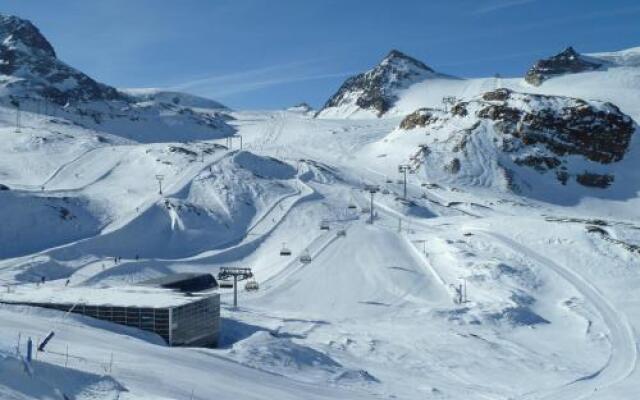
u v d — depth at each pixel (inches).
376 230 4527.6
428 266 3821.4
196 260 4025.6
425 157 7416.3
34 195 4338.1
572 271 3740.2
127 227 4247.0
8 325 1641.2
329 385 1813.5
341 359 2241.6
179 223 4483.3
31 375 963.3
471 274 3602.4
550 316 3169.3
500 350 2600.9
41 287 2647.6
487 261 3742.6
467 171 7106.3
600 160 7357.3
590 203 6801.2
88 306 2166.6
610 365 2468.0
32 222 4089.6
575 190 7017.7
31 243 3946.9
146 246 4205.2
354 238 4306.1
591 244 4037.9
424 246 4168.3
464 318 3058.6
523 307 3186.5
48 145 6077.8
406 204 5521.7
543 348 2689.5
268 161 6338.6
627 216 6491.1
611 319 3061.0
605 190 7032.5
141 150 6038.4
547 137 7480.3
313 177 6304.1
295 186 5772.6
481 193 6697.8
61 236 4101.9
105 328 2023.9
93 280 3430.1
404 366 2309.3
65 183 5128.0
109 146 6304.1
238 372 1664.6
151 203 4633.4
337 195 5615.2
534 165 7258.9
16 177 5211.6
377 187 6136.8
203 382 1387.8
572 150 7416.3
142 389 1168.2
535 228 4384.8
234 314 2881.4
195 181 5226.4
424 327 2910.9
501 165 7170.3
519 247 4119.1
